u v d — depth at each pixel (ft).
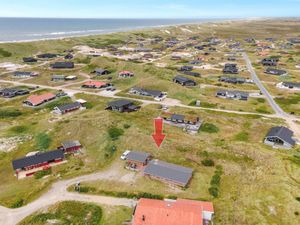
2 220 160.15
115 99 353.51
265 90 400.47
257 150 225.76
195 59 615.57
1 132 266.98
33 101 333.01
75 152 233.55
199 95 370.53
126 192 181.06
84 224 154.71
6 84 408.67
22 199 177.06
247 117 303.68
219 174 198.18
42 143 247.29
